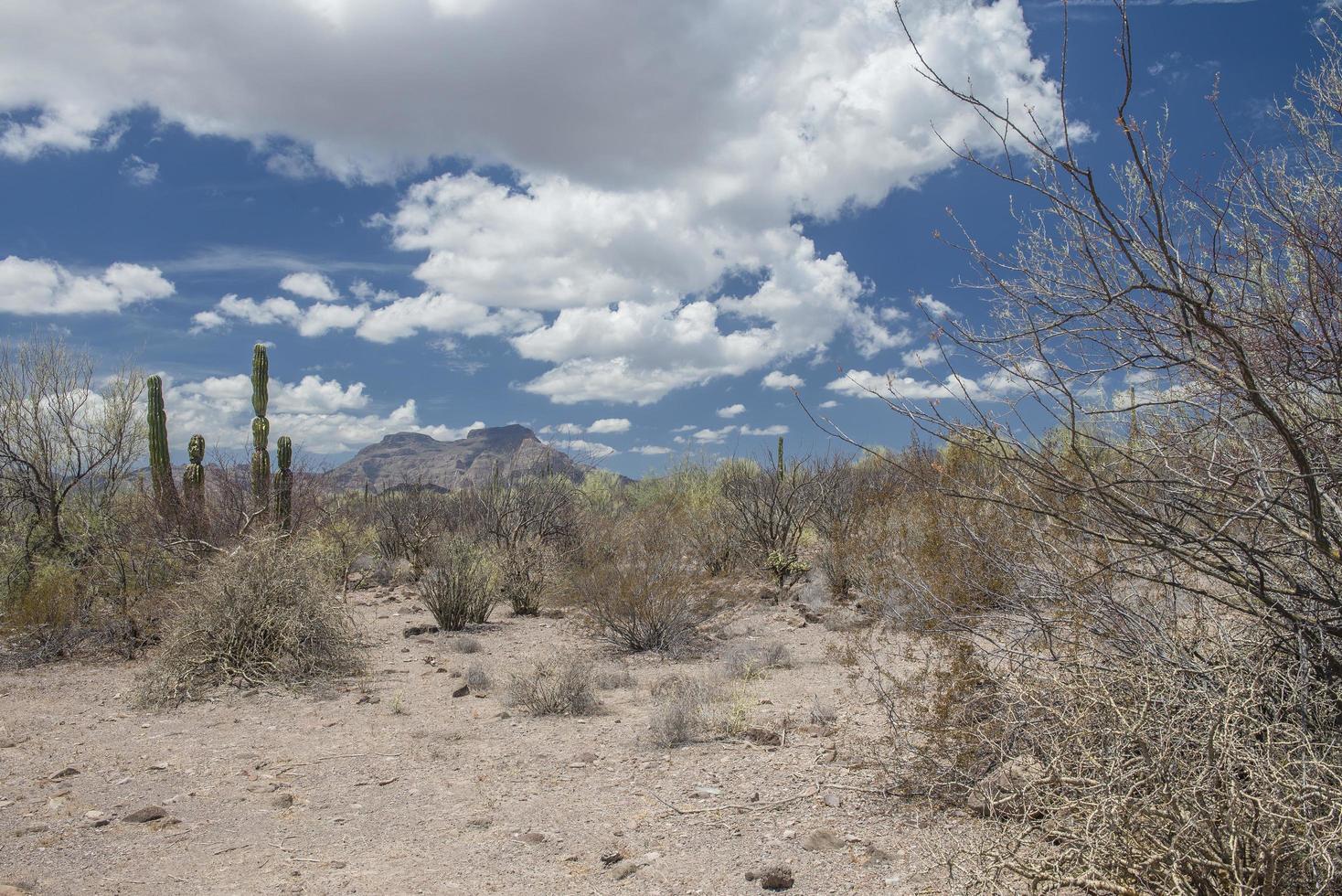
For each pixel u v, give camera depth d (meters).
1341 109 3.04
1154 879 2.76
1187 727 3.07
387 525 18.62
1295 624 3.17
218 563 9.59
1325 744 3.10
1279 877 2.69
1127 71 2.32
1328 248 2.59
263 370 16.00
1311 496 2.65
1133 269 2.53
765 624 11.34
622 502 22.56
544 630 12.05
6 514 12.99
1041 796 3.18
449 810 4.96
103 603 11.16
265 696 8.28
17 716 7.66
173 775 5.80
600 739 6.38
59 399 13.69
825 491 14.98
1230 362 2.63
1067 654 3.97
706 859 4.08
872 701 6.47
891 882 3.69
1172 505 2.92
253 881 3.99
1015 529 4.61
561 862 4.12
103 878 4.07
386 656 10.34
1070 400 2.78
